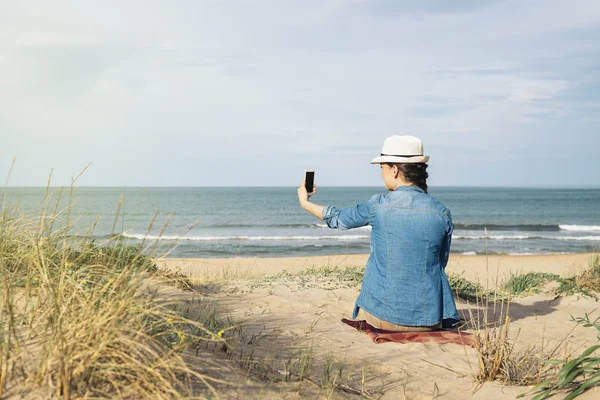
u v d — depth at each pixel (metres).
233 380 2.69
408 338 4.14
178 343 2.73
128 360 2.31
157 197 123.81
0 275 3.23
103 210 58.94
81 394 2.08
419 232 4.14
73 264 3.47
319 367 3.36
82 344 2.21
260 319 4.75
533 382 3.11
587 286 7.31
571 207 79.94
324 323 4.76
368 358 3.68
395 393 3.01
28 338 2.48
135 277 2.77
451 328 4.43
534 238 31.56
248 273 11.37
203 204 86.50
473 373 3.31
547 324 5.30
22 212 4.18
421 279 4.18
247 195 143.00
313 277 7.24
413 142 4.25
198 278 7.65
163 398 2.17
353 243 28.28
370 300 4.36
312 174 4.41
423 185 4.38
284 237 31.61
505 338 3.28
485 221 48.94
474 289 7.35
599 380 2.64
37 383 2.10
